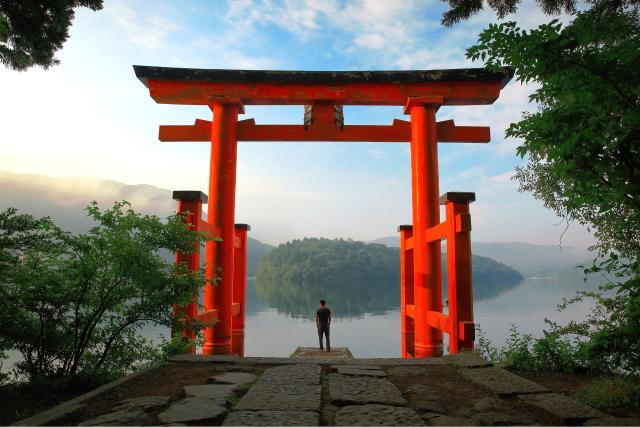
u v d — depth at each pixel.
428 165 9.46
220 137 9.70
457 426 2.95
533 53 2.91
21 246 4.58
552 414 3.10
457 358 5.32
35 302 4.75
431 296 9.02
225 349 9.02
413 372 4.72
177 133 10.50
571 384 4.27
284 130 10.16
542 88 3.10
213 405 3.27
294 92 9.91
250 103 10.21
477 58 3.16
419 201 9.39
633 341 3.28
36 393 4.41
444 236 8.11
